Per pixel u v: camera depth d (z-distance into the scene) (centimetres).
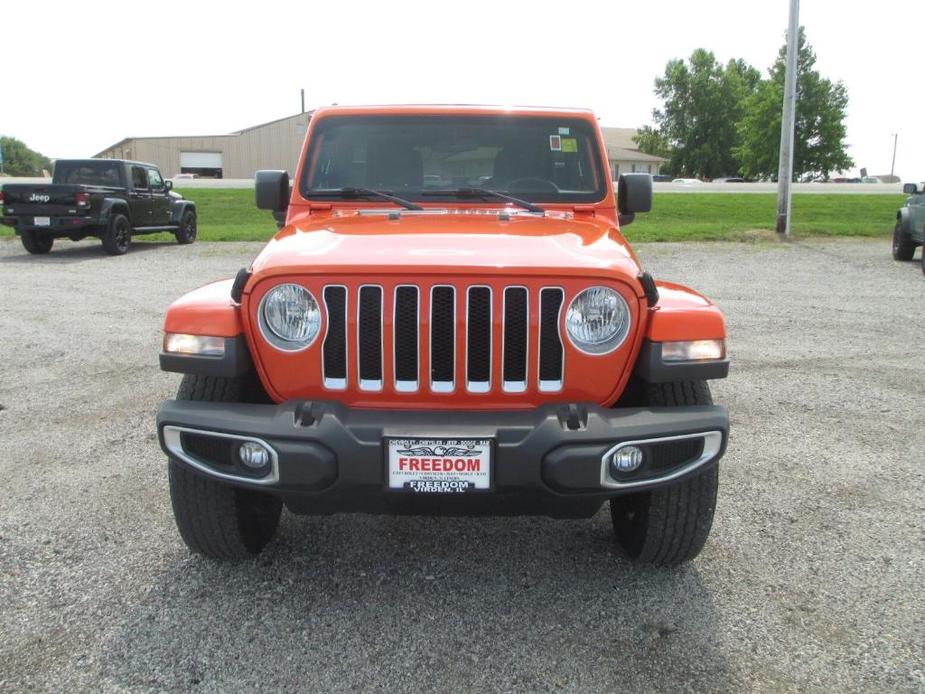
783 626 296
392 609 306
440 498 278
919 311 988
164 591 317
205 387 308
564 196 412
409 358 282
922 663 272
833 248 1741
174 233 1870
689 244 1819
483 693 256
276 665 270
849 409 576
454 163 417
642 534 325
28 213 1511
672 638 288
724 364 288
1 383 629
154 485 424
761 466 462
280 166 6306
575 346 280
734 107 8656
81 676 262
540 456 270
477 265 275
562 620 299
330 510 299
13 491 414
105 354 731
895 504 408
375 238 314
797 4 1867
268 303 283
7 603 306
